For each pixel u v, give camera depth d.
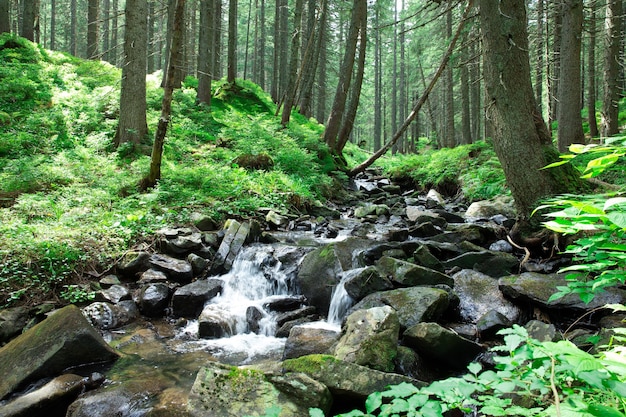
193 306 6.51
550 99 16.33
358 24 16.22
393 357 4.41
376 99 41.47
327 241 8.69
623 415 1.55
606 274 2.28
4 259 6.36
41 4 43.72
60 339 4.76
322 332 5.27
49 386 4.27
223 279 7.16
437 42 28.47
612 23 14.11
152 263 7.23
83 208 8.50
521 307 5.45
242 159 12.77
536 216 6.56
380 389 3.87
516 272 6.53
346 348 4.51
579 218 2.06
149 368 4.89
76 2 38.91
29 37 20.92
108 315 6.03
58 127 12.85
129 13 12.19
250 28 47.12
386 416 2.02
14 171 9.83
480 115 32.66
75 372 4.73
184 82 22.34
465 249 7.30
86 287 6.46
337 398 3.98
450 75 23.78
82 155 11.28
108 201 9.07
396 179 18.73
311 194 12.30
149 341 5.65
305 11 30.12
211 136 15.00
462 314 5.68
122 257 7.26
